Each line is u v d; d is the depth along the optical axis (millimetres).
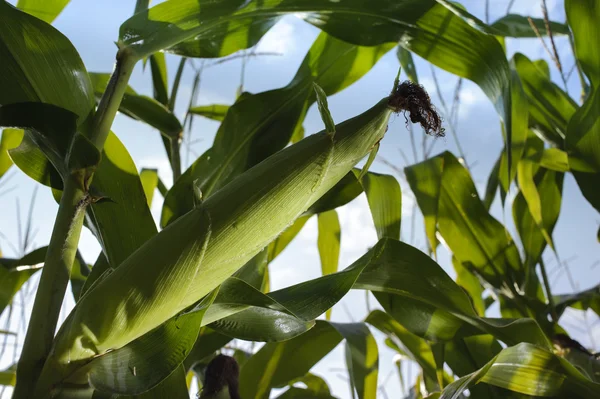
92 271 811
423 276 819
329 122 666
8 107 705
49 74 748
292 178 662
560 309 1059
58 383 632
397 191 889
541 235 1098
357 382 897
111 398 694
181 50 870
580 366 915
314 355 963
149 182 1119
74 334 637
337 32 927
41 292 662
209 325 741
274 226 666
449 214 1021
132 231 775
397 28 926
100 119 744
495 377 810
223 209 655
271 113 923
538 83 1139
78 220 685
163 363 637
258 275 897
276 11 872
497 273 1011
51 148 714
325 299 728
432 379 979
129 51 769
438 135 689
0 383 986
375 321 1005
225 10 826
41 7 924
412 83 689
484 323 819
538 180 1142
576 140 949
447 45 921
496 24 1081
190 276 650
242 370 957
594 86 941
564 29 1120
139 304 643
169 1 799
